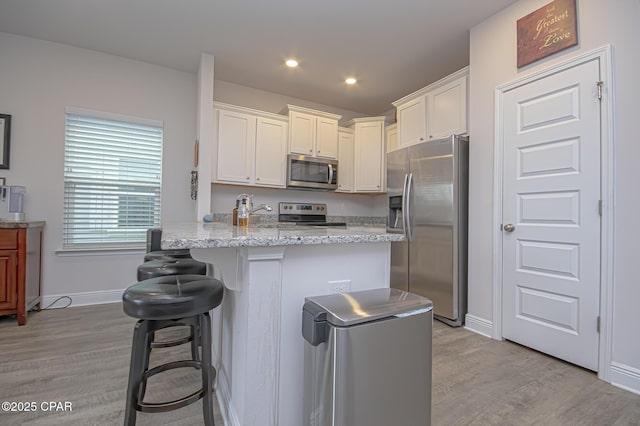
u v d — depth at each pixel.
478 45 2.66
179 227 1.98
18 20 2.73
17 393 1.64
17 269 2.60
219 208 3.99
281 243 1.12
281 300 1.24
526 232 2.28
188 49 3.17
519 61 2.34
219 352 1.68
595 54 1.92
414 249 3.12
